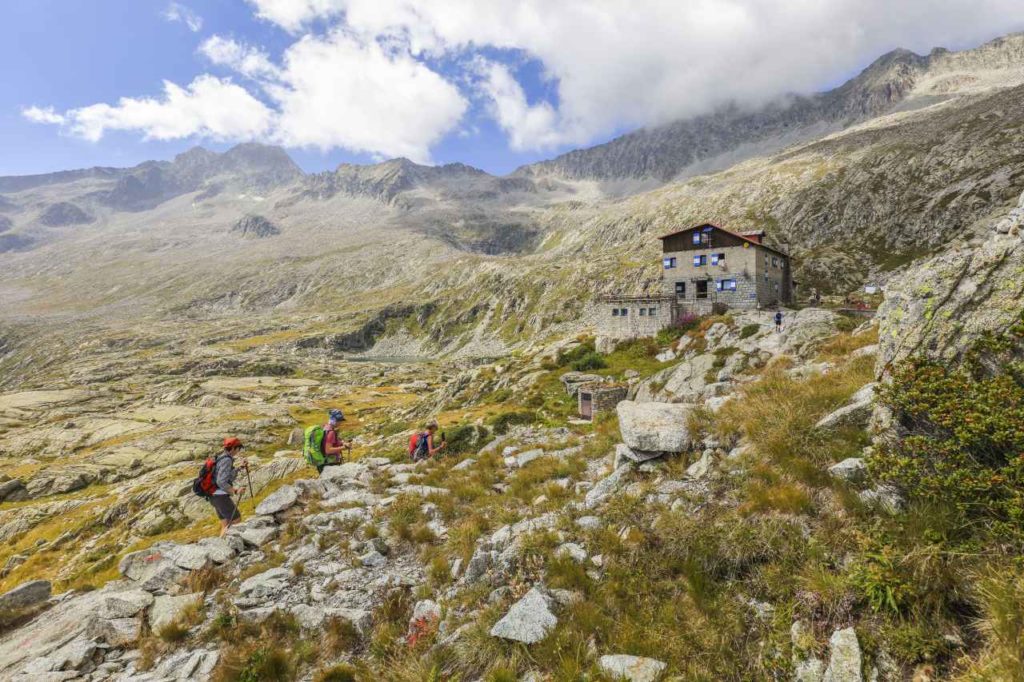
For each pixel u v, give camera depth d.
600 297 63.81
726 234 62.22
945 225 162.00
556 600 7.05
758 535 6.80
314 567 10.32
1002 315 6.55
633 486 10.05
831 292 151.38
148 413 99.50
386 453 29.47
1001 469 5.30
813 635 5.33
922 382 6.74
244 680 6.96
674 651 5.69
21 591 10.77
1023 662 4.11
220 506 12.98
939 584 5.13
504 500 12.15
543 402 43.88
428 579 9.16
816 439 8.65
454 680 6.35
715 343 45.69
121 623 8.61
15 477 68.12
